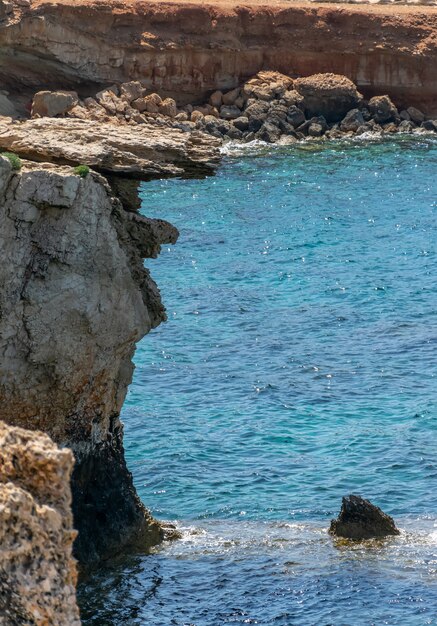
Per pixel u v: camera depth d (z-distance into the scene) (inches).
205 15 5374.0
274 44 5561.0
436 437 2127.2
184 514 1833.2
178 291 3110.2
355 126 5403.5
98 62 5157.5
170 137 1673.2
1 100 4938.5
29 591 729.0
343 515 1729.8
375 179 4581.7
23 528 737.6
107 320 1529.3
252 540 1711.4
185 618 1478.8
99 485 1610.5
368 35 5570.9
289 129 5315.0
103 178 1514.5
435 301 3051.2
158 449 2068.2
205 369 2501.2
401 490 1907.0
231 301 3021.7
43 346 1461.6
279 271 3341.5
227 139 5236.2
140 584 1558.8
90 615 1482.5
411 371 2503.7
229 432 2153.1
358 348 2659.9
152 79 5324.8
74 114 4884.4
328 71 5610.2
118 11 5162.4
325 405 2298.2
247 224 3880.4
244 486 1926.7
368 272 3334.2
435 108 5664.4
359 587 1537.9
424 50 5570.9
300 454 2058.3
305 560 1632.6
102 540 1610.5
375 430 2160.4
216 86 5482.3
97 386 1561.3
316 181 4530.0
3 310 1428.4
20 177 1424.7
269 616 1472.7
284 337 2736.2
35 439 777.6
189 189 4379.9
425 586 1533.0
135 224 1615.4
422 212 4082.2
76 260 1481.3
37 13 4884.4
